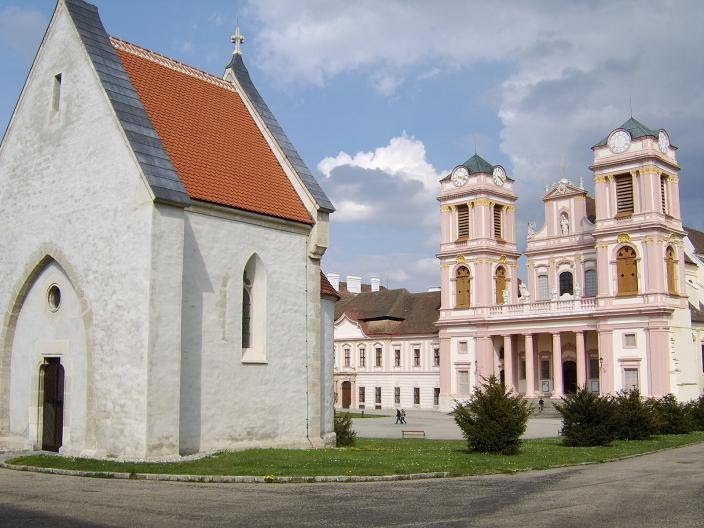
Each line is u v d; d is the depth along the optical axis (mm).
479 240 86938
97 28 27281
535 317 80500
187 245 24984
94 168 25109
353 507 15641
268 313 27719
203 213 25688
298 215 29453
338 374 105250
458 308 87812
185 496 16812
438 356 96438
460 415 29500
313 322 29500
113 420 23172
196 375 24750
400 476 20562
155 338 22828
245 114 32219
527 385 81312
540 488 19172
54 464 21578
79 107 26031
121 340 23344
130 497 16578
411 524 13773
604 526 13781
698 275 85188
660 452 33062
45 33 27875
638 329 71438
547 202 86812
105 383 23562
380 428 59031
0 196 28719
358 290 123938
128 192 23891
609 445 34594
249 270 27719
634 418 38812
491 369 85438
